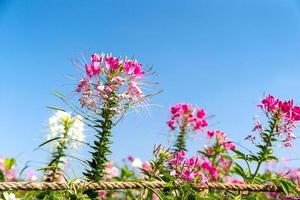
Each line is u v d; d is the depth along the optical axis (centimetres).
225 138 183
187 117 173
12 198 120
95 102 107
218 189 124
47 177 127
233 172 139
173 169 122
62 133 141
